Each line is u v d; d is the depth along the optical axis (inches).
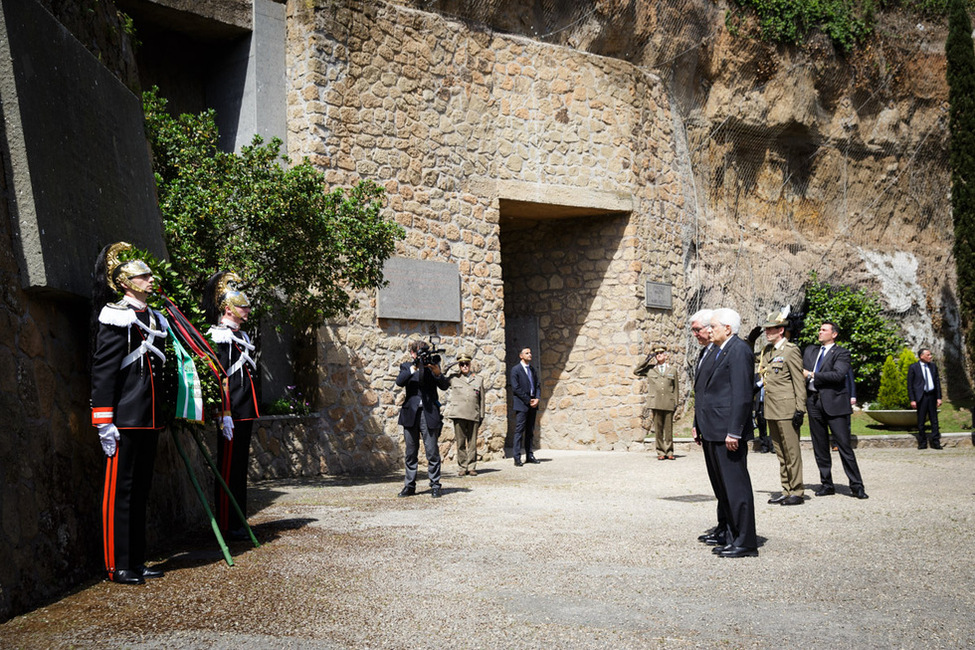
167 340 198.8
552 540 223.9
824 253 741.9
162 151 364.2
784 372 291.4
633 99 604.7
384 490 354.3
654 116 626.5
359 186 391.5
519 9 558.6
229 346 246.1
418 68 504.4
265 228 357.7
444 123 514.9
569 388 613.6
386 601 161.6
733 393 203.9
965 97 665.6
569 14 585.3
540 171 557.9
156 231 273.7
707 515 266.4
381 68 486.3
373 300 469.7
